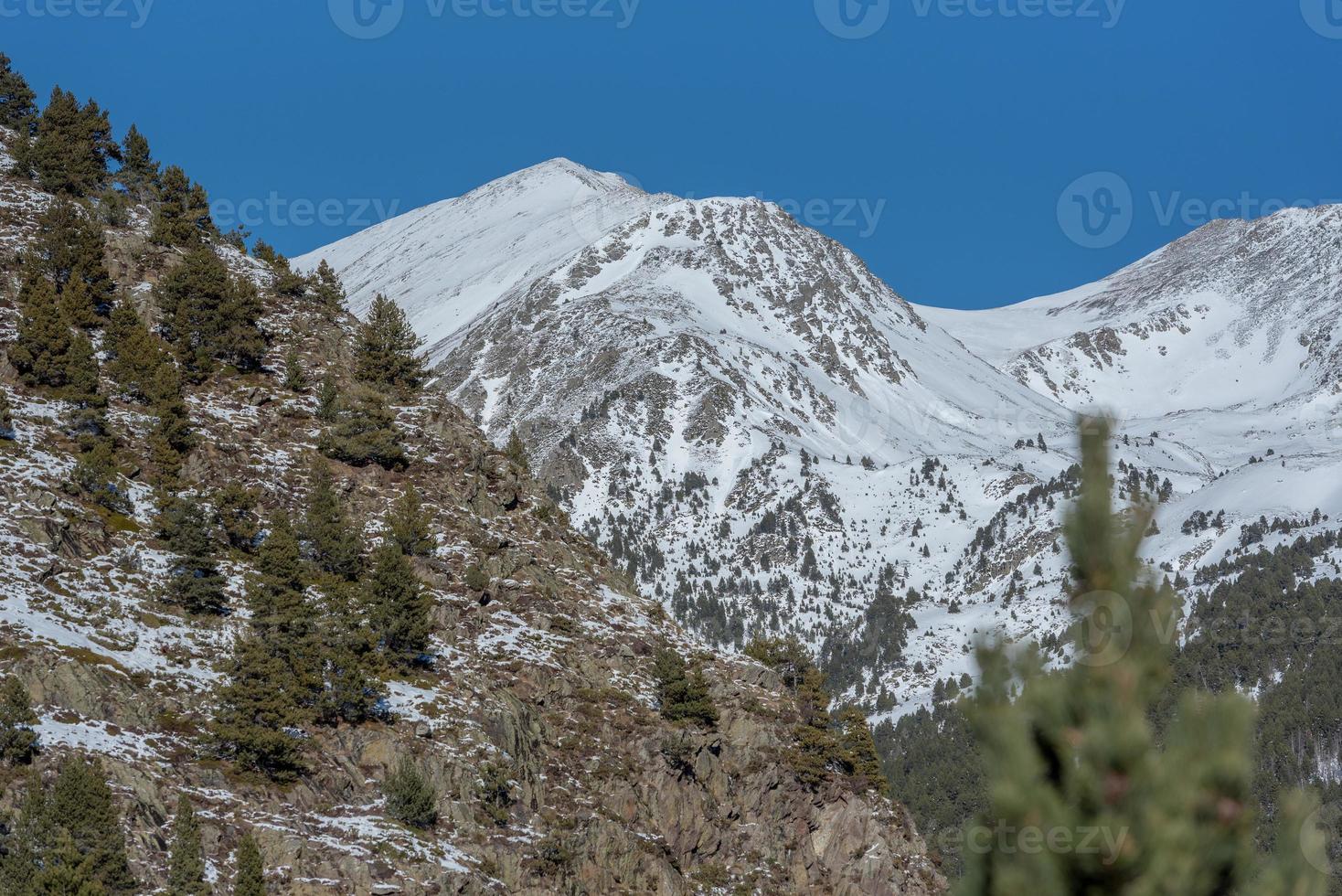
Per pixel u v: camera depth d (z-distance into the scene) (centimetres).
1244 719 2358
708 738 13000
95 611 11212
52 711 9606
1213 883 2328
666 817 12119
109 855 7912
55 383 14900
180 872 8250
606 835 11181
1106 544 2498
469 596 14250
